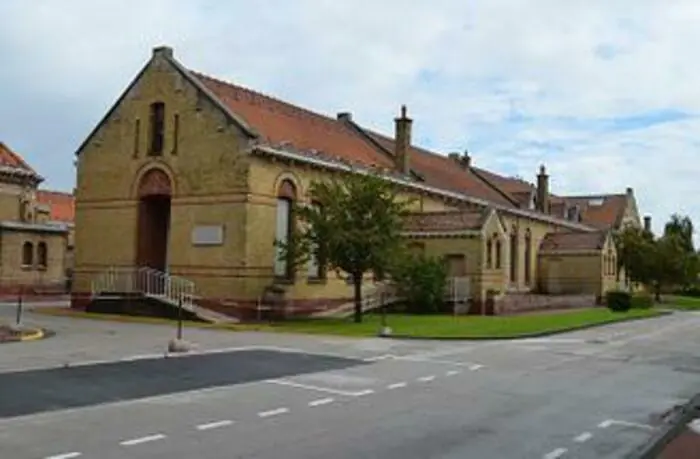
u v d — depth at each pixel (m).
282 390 14.59
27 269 50.78
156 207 36.47
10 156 54.50
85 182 37.62
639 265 63.12
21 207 54.19
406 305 38.12
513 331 28.17
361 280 33.66
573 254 57.88
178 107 34.88
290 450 9.70
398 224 31.84
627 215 82.06
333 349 22.19
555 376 17.47
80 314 33.41
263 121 36.66
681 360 21.39
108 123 37.12
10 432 10.33
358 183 31.53
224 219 33.19
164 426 10.95
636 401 14.16
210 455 9.31
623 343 26.23
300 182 35.38
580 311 44.00
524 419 12.19
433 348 23.09
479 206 50.34
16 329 24.52
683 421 12.27
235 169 33.06
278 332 27.47
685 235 82.12
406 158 44.19
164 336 24.53
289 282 34.28
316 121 42.62
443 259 39.31
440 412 12.62
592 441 10.66
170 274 34.50
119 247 36.31
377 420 11.83
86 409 12.10
